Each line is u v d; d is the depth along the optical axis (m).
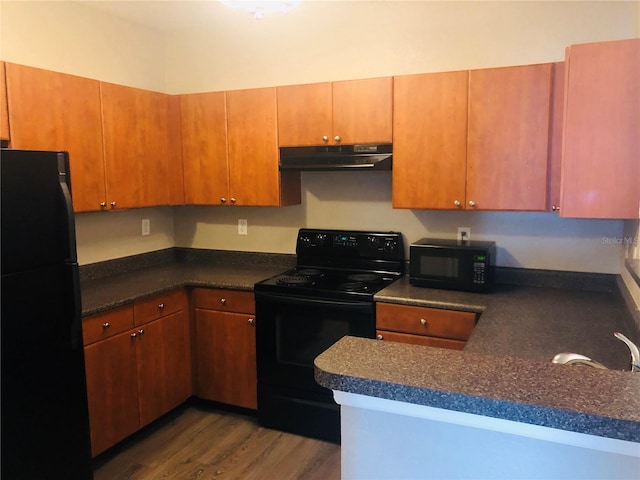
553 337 1.94
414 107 2.72
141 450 2.77
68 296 2.04
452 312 2.47
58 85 2.55
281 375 2.93
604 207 2.14
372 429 1.05
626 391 0.90
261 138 3.12
